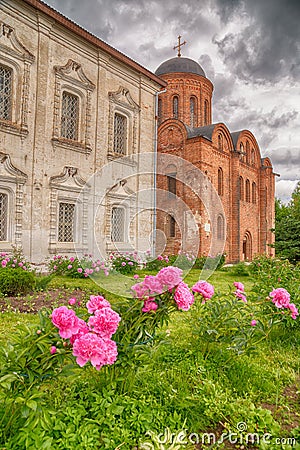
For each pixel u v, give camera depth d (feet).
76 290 26.89
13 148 35.96
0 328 15.96
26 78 37.14
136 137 50.42
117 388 8.74
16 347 6.88
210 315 12.43
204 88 85.40
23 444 6.41
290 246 48.24
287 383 10.83
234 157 75.92
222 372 10.82
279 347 13.67
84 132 43.29
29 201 37.09
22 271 25.26
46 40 39.17
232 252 74.38
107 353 6.89
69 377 7.67
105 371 8.71
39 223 37.70
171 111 82.89
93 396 8.13
